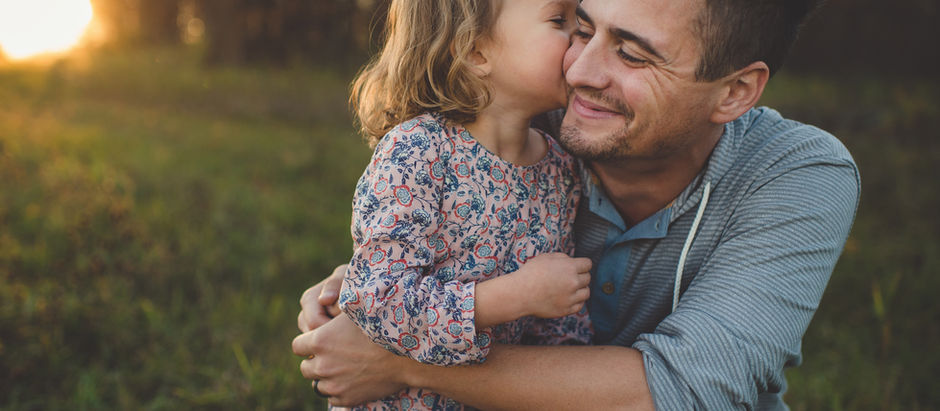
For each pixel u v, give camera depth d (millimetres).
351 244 4051
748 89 1317
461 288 1256
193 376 2658
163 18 16641
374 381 1370
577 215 1588
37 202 4188
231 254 3766
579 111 1339
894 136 6324
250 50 12219
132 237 3766
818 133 1428
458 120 1388
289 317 3139
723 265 1314
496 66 1384
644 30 1231
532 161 1489
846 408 2557
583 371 1265
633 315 1564
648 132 1304
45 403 2438
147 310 2947
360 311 1255
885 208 4699
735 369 1194
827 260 1313
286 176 5531
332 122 8086
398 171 1302
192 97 9398
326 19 12250
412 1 1413
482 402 1323
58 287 3086
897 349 2936
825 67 9305
